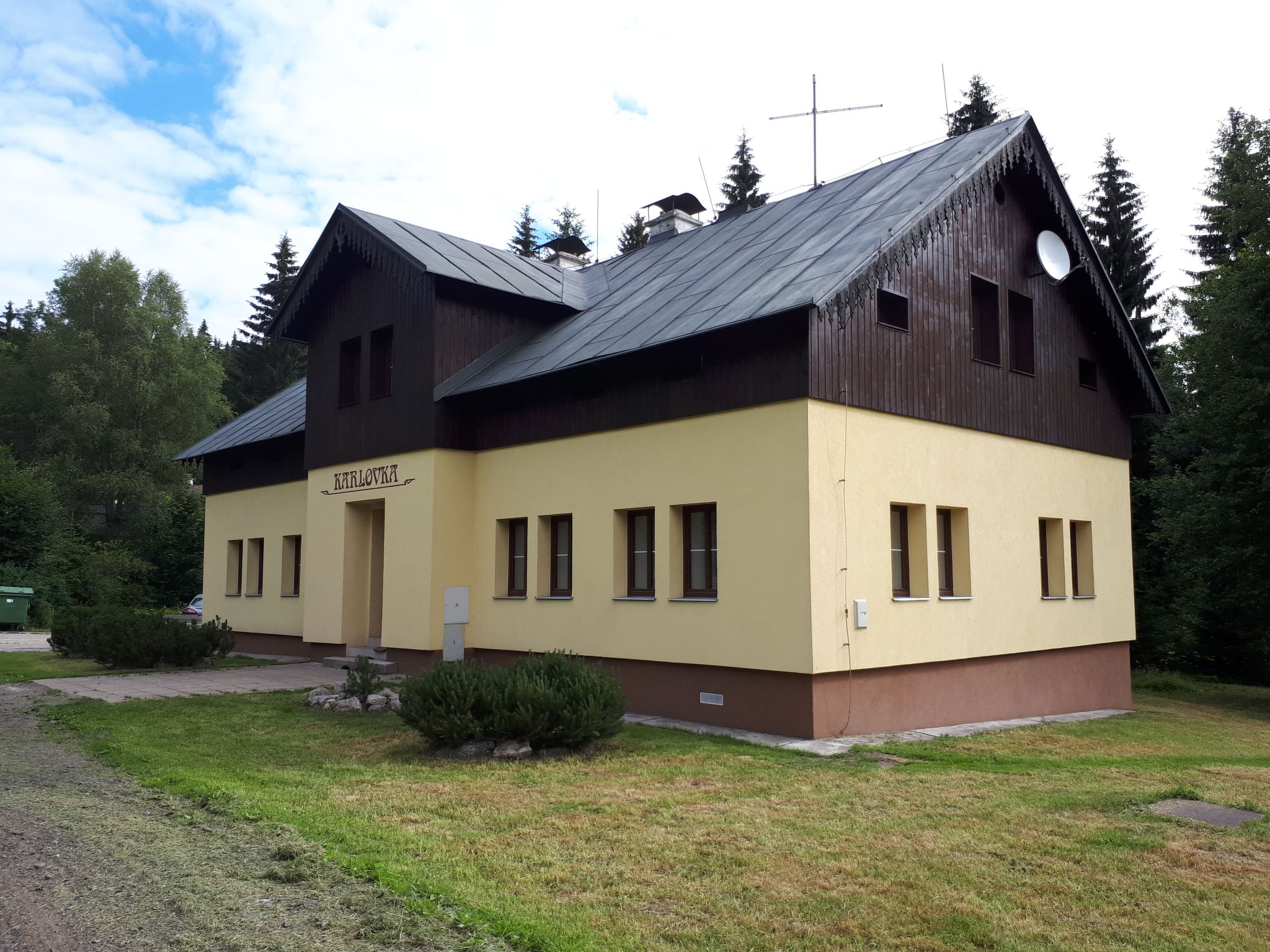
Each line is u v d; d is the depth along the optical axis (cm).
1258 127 2202
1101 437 1753
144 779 855
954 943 509
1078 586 1705
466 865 626
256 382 6425
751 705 1223
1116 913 554
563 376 1488
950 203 1392
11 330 7006
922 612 1315
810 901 567
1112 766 1046
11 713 1269
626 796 830
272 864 614
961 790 876
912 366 1341
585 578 1464
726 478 1266
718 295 1391
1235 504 2041
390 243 1736
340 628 1888
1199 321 2447
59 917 516
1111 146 3284
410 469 1709
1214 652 2655
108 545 4431
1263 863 646
